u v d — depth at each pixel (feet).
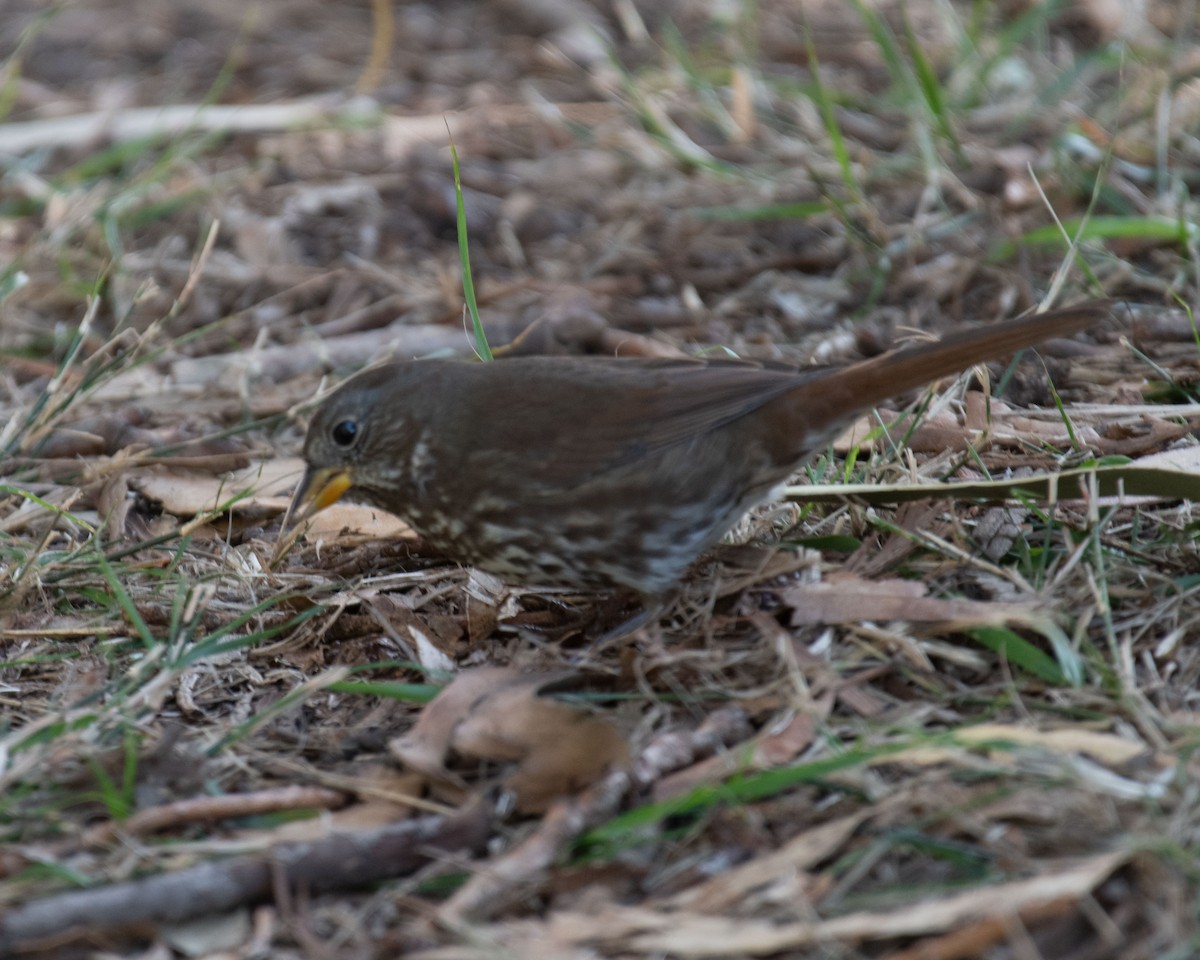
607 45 60.90
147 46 70.28
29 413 40.60
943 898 21.70
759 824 24.03
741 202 50.98
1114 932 21.11
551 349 44.11
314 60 67.26
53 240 50.03
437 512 31.17
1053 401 38.47
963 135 52.49
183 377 44.52
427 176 54.08
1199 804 22.91
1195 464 33.53
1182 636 27.96
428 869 23.80
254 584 33.81
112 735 27.66
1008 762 24.34
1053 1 55.67
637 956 21.62
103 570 31.50
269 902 23.26
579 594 33.42
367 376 31.65
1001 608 28.04
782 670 27.73
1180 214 42.78
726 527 30.91
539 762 25.30
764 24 65.62
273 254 50.72
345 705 29.40
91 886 23.06
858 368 29.71
